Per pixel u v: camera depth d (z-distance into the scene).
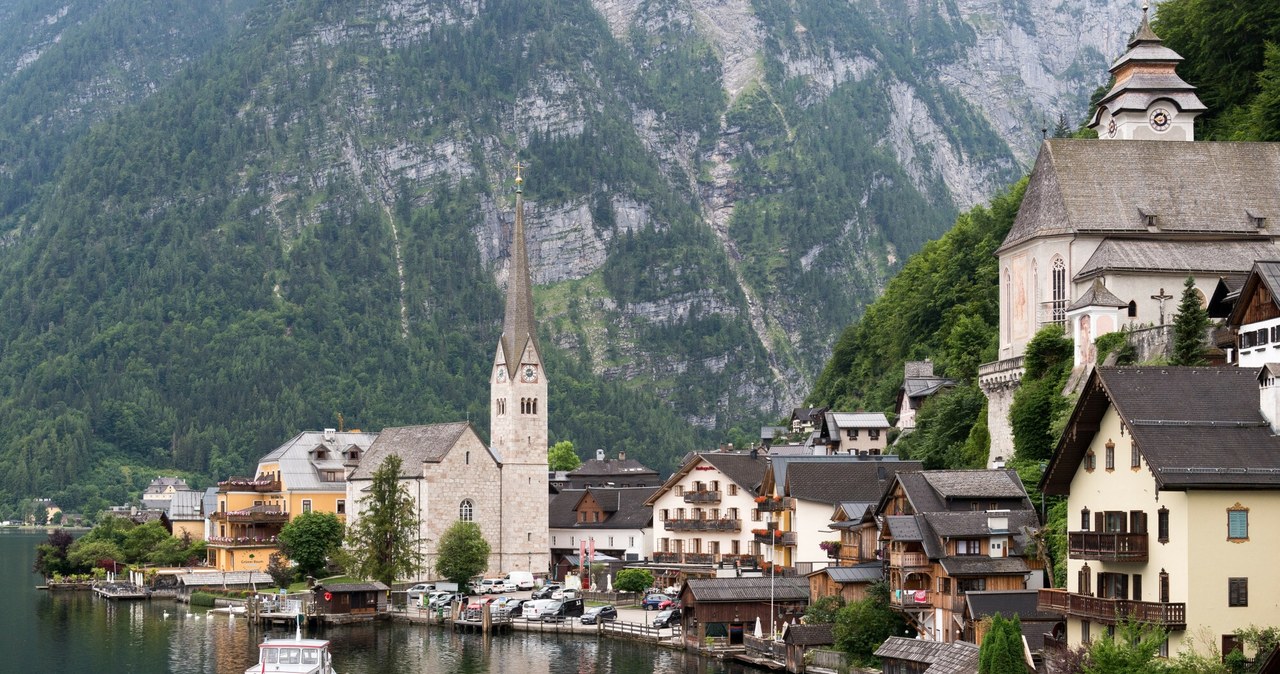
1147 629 90.88
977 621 116.88
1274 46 182.62
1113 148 159.00
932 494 133.50
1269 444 92.75
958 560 124.75
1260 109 177.38
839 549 154.38
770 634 151.38
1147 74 183.00
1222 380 97.19
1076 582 102.62
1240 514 91.12
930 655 110.69
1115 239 152.75
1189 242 152.62
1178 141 159.38
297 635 138.62
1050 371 147.38
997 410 158.62
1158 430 93.69
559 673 143.50
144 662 154.38
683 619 158.38
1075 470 103.56
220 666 151.62
